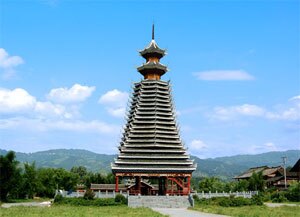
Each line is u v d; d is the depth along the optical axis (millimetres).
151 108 127562
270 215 68250
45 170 187375
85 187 192500
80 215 66688
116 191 116750
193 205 100188
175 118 129000
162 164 119375
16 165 135875
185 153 122750
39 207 88562
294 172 184000
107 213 71875
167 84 132625
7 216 64500
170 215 70938
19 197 159625
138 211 78375
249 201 98500
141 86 130875
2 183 130125
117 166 117812
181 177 120250
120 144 130750
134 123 125875
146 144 122000
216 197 106875
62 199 101125
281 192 130125
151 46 135375
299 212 74688
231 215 71188
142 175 117688
